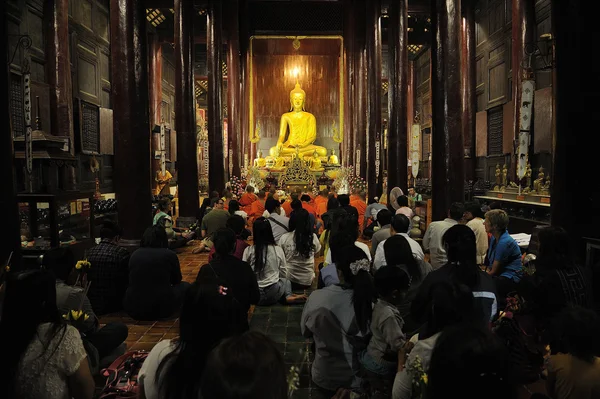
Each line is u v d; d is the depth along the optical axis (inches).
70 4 682.2
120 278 246.2
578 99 196.4
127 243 343.6
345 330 156.0
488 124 784.3
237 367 55.8
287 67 1269.7
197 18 1056.8
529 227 462.9
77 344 111.0
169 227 444.5
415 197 608.4
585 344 107.7
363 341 156.8
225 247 200.4
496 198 555.8
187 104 567.2
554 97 207.2
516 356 154.3
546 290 161.0
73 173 637.9
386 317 142.6
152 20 986.7
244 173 951.0
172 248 449.4
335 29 1106.7
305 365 187.0
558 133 204.7
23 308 106.5
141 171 349.1
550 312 161.2
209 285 89.0
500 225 223.9
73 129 649.0
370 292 149.0
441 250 248.4
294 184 948.0
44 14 588.7
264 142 1264.8
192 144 571.5
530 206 468.4
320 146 1223.5
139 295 229.0
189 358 82.2
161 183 960.3
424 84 1192.8
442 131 339.3
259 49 1257.4
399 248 169.5
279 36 1106.7
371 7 767.1
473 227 271.4
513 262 223.9
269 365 57.0
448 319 105.4
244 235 381.7
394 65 605.9
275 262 270.8
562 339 112.4
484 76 808.3
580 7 192.1
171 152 1146.0
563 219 204.2
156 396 91.7
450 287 108.3
